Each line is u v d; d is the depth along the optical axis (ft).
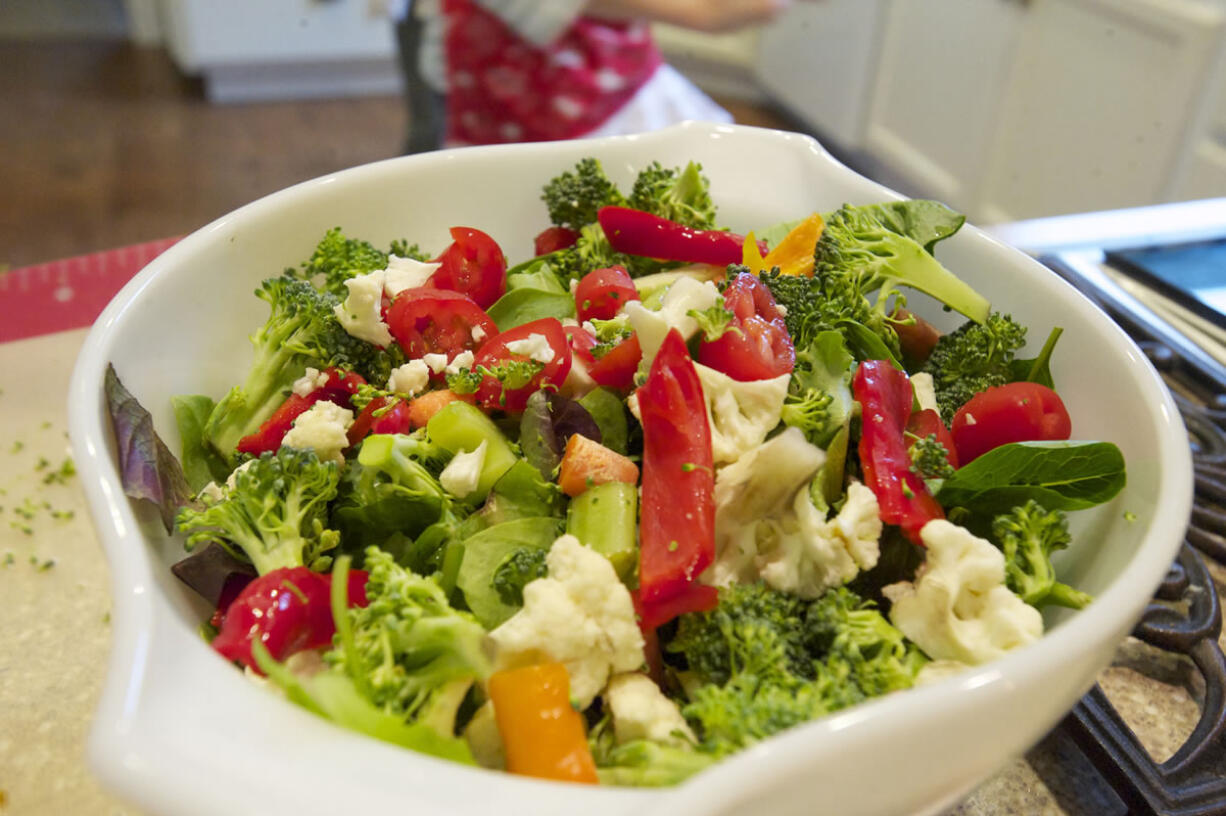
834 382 2.70
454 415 2.70
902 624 2.34
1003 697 1.66
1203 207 5.47
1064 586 2.41
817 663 2.20
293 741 1.63
